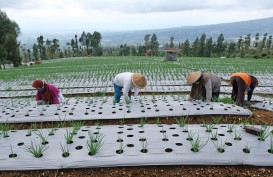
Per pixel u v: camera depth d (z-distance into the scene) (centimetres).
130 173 400
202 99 780
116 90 793
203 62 2770
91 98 904
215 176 390
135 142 476
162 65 2381
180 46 7756
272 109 779
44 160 418
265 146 448
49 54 8669
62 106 757
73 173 403
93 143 470
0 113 720
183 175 394
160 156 423
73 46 8638
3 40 4494
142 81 728
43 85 786
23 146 469
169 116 677
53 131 545
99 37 8419
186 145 459
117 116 671
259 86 1281
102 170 408
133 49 7956
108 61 3328
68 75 1822
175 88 1204
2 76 1928
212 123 633
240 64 2447
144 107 729
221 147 442
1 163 412
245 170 402
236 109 704
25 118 671
